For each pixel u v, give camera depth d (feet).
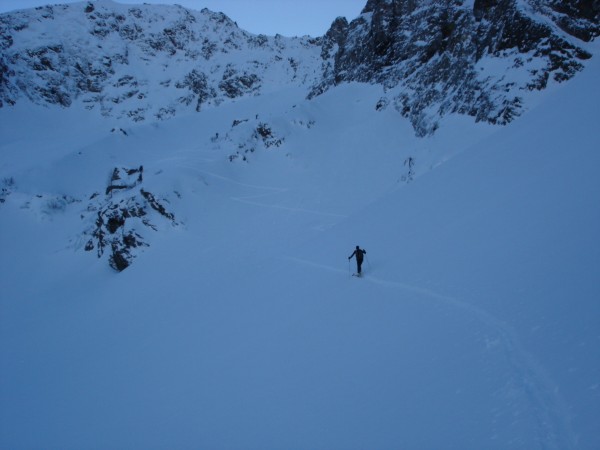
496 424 20.77
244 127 254.47
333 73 319.06
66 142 362.12
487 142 92.73
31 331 127.34
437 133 164.45
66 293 154.71
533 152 66.39
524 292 31.71
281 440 28.35
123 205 178.40
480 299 34.37
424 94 194.80
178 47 618.03
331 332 42.65
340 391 31.22
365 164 189.57
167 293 123.03
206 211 181.68
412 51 233.76
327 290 56.70
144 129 350.64
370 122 217.36
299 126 239.30
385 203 92.79
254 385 38.86
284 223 160.45
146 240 167.02
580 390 19.85
